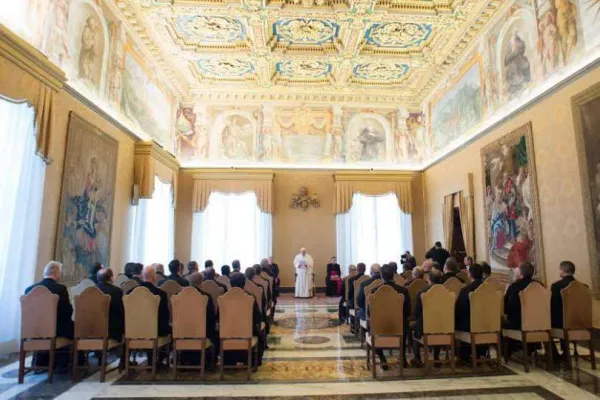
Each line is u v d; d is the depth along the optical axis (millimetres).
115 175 9633
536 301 5590
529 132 8594
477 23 10539
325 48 12375
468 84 11875
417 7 10094
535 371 5543
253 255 15219
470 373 5488
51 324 5133
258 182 15219
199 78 14430
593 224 6789
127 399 4590
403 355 5551
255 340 5621
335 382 5195
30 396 4645
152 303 5332
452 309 5512
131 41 10820
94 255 8578
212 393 4797
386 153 15969
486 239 10500
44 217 6918
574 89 7336
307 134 15859
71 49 7875
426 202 15438
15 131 6156
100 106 9086
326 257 15422
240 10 10188
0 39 5535
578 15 7277
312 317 10227
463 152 12062
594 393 4684
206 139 15531
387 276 5891
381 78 14367
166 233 13570
